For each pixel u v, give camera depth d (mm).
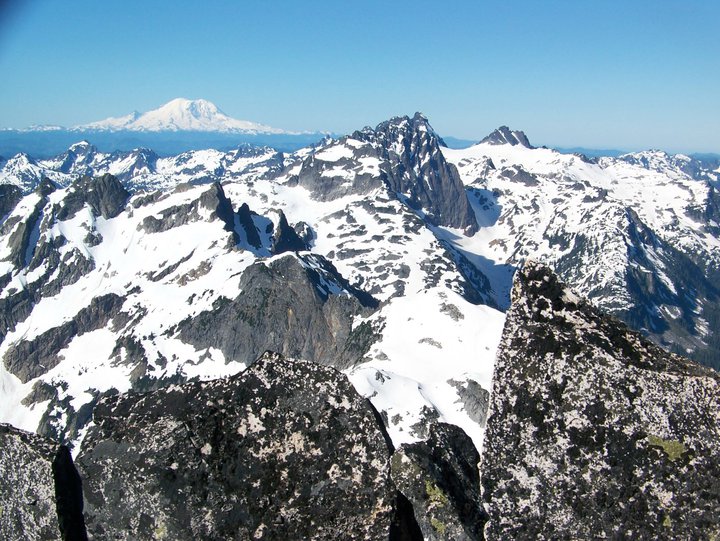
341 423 14727
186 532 14078
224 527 14141
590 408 13297
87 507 14625
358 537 14227
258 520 14188
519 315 14250
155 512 14227
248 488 14328
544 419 13508
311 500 14328
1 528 14781
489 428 13852
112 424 14938
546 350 13773
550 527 13258
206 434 14516
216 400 14836
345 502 14328
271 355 15414
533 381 13742
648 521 12742
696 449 12719
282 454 14531
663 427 12922
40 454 14703
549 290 14328
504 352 14125
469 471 17016
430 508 15461
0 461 14945
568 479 13242
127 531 14359
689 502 12617
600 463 13078
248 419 14703
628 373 13273
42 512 14461
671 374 13211
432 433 17781
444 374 193375
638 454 12945
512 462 13594
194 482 14281
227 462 14422
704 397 12938
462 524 15117
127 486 14414
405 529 15062
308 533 14172
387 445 14766
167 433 14477
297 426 14688
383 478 14422
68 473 15016
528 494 13430
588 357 13531
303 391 14930
